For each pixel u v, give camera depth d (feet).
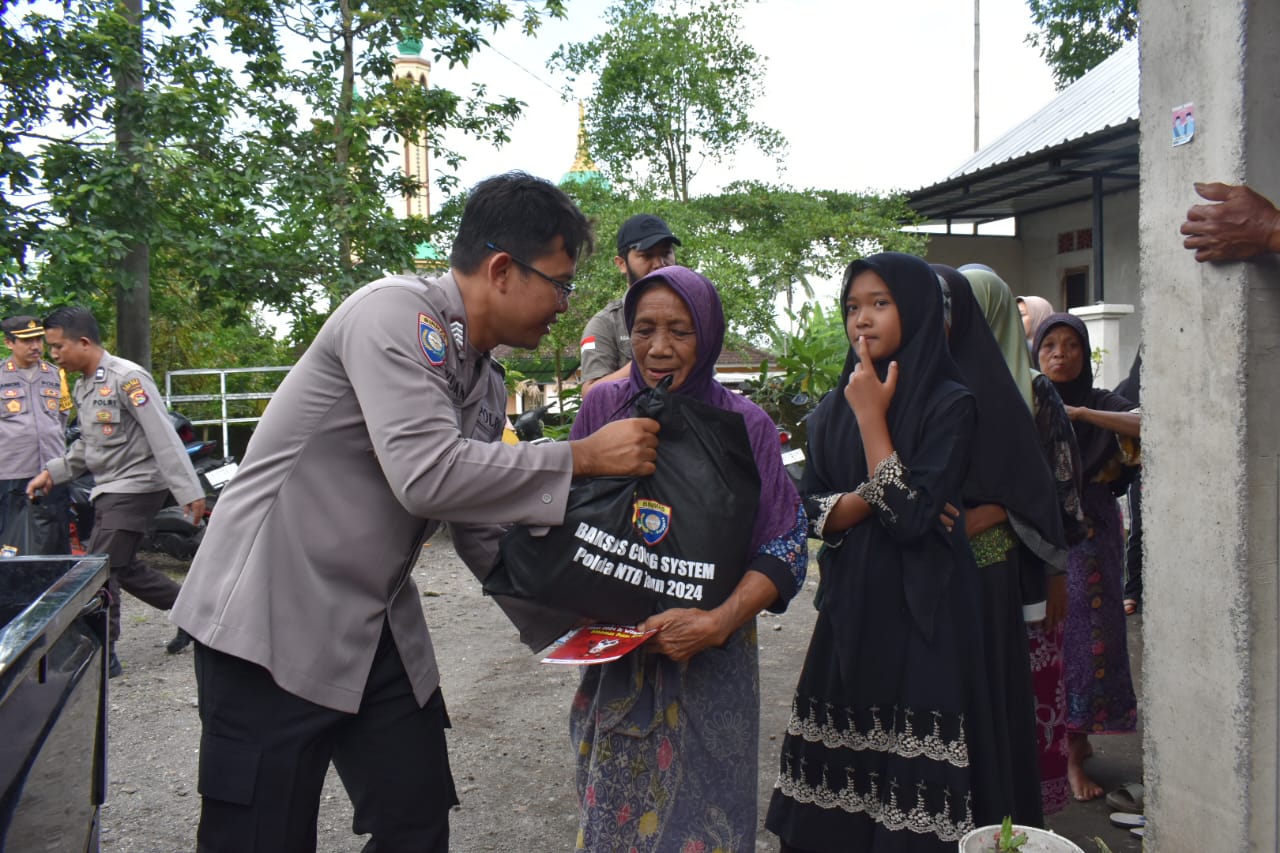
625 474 6.40
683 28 46.19
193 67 30.55
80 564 7.06
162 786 11.90
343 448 6.43
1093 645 11.34
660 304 7.06
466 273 6.67
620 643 6.25
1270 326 7.59
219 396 34.32
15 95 28.96
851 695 8.14
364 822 6.93
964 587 8.00
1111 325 25.73
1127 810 11.01
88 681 6.70
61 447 19.77
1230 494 7.66
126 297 31.17
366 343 6.17
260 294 30.91
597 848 6.81
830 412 8.94
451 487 6.03
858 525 8.32
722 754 6.93
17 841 4.99
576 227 6.70
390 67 32.63
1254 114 7.55
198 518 16.61
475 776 12.17
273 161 30.78
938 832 7.66
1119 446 11.69
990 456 8.62
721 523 6.41
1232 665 7.68
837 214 46.65
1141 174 8.41
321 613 6.38
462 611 19.84
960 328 8.89
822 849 8.36
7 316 27.20
